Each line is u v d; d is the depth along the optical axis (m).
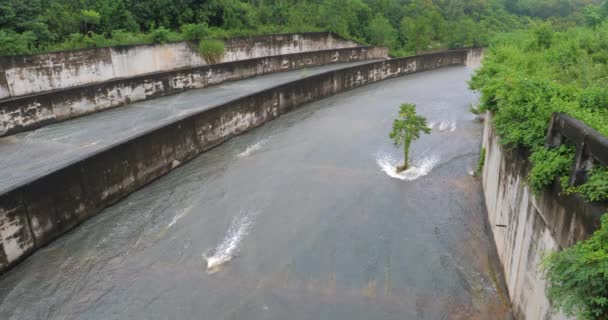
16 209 12.65
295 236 14.43
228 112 22.98
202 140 21.31
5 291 11.92
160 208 16.17
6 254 12.47
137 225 15.05
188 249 13.79
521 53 22.38
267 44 46.41
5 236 12.38
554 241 8.14
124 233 14.59
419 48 59.56
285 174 19.09
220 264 13.05
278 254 13.49
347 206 16.34
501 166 13.17
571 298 6.38
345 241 14.17
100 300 11.71
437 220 15.47
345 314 11.06
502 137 12.33
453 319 10.91
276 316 11.00
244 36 44.12
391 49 58.56
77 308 11.45
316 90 32.00
